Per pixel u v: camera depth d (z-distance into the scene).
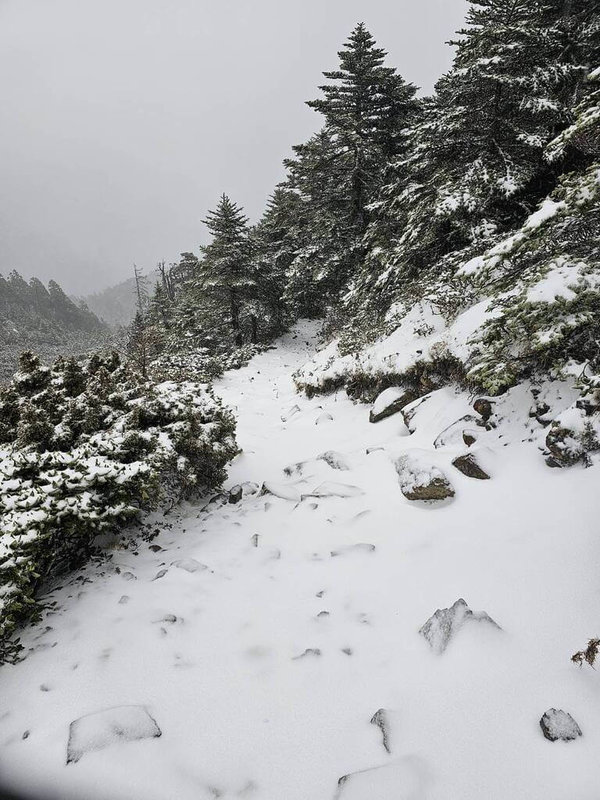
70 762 2.14
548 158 8.35
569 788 1.85
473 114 9.88
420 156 10.80
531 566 3.30
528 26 8.52
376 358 9.52
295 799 1.97
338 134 17.38
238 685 2.62
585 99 4.43
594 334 4.59
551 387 5.20
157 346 24.75
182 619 3.26
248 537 4.58
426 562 3.71
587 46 10.21
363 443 7.49
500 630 2.76
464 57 9.35
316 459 6.68
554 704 2.25
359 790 1.91
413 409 7.30
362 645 2.91
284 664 2.78
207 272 25.03
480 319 7.09
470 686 2.45
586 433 4.14
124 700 2.54
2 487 3.63
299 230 27.61
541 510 3.87
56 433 5.09
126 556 4.33
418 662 2.69
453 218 9.51
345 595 3.46
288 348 24.94
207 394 7.28
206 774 2.09
